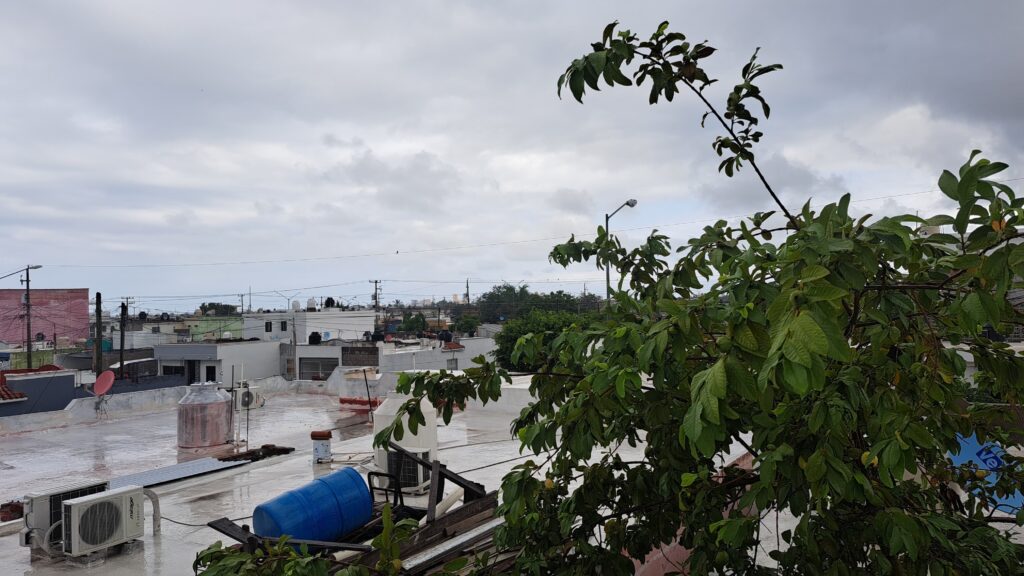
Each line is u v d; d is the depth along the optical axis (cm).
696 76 317
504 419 1486
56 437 1941
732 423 285
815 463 217
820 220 244
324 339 7825
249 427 1948
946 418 309
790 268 216
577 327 322
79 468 1527
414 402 308
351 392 2541
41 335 7088
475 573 326
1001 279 200
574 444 272
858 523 269
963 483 378
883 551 262
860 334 303
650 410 287
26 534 620
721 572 295
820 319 162
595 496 318
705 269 351
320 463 1075
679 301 235
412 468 827
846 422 229
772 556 284
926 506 314
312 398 2734
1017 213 204
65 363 6712
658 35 307
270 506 534
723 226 356
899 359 290
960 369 319
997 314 210
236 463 1070
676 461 302
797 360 153
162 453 1656
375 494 828
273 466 1076
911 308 254
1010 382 301
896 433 215
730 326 202
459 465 1023
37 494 626
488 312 12006
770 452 240
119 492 633
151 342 8525
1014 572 263
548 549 320
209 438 1661
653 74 319
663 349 217
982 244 211
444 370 316
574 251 413
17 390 3222
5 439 1905
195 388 1680
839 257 219
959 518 300
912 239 270
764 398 197
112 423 2219
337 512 577
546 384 330
